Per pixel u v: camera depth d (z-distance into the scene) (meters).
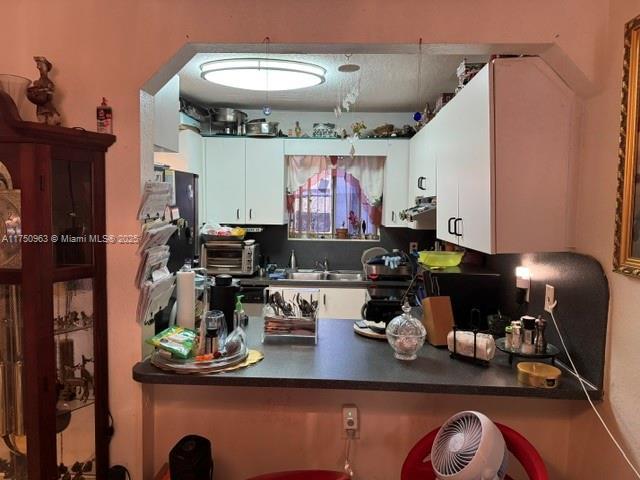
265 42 1.68
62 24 1.71
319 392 1.84
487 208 1.78
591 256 1.63
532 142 1.73
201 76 2.93
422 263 2.60
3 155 1.42
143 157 1.75
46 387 1.47
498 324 2.06
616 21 1.49
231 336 1.83
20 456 1.55
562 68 1.66
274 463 1.87
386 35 1.66
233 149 4.16
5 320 1.49
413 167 3.94
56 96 1.72
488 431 1.34
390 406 1.83
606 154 1.54
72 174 1.62
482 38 1.63
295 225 4.51
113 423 1.76
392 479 1.85
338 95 3.65
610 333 1.52
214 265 4.04
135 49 1.70
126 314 1.75
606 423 1.54
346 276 4.27
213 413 1.86
